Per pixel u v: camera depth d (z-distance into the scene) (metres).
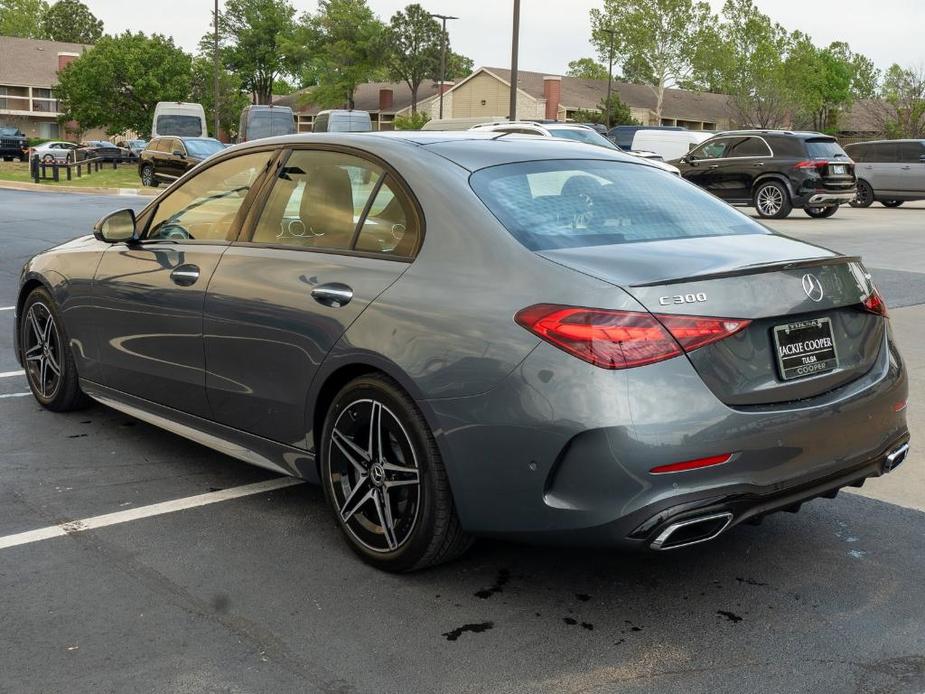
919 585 3.46
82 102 60.53
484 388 3.04
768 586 3.44
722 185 21.95
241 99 65.62
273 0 87.44
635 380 2.85
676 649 2.99
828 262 3.31
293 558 3.64
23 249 13.30
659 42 76.06
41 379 5.61
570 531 2.96
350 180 3.80
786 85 70.69
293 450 3.87
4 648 2.94
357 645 2.99
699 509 2.90
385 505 3.45
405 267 3.42
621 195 3.68
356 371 3.54
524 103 70.62
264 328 3.83
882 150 25.48
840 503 4.29
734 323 2.99
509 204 3.40
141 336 4.58
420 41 82.19
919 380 6.45
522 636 3.06
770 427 3.01
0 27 126.62
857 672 2.87
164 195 4.73
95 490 4.34
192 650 2.94
